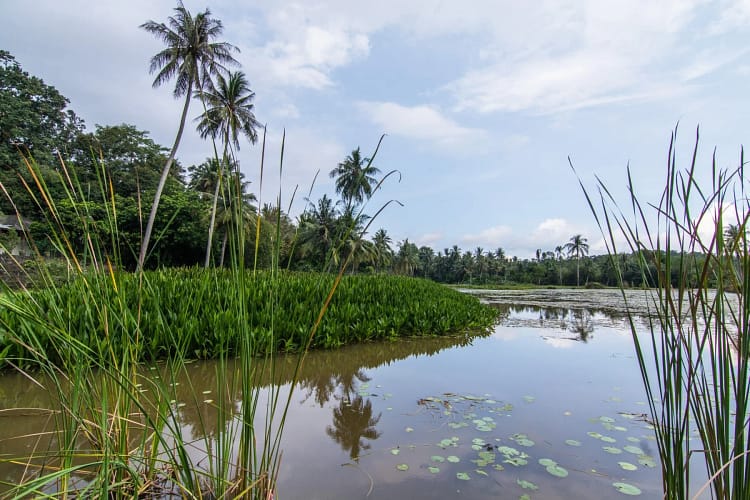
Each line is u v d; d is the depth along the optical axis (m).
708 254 1.32
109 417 1.96
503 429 2.89
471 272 67.25
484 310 10.73
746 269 1.26
